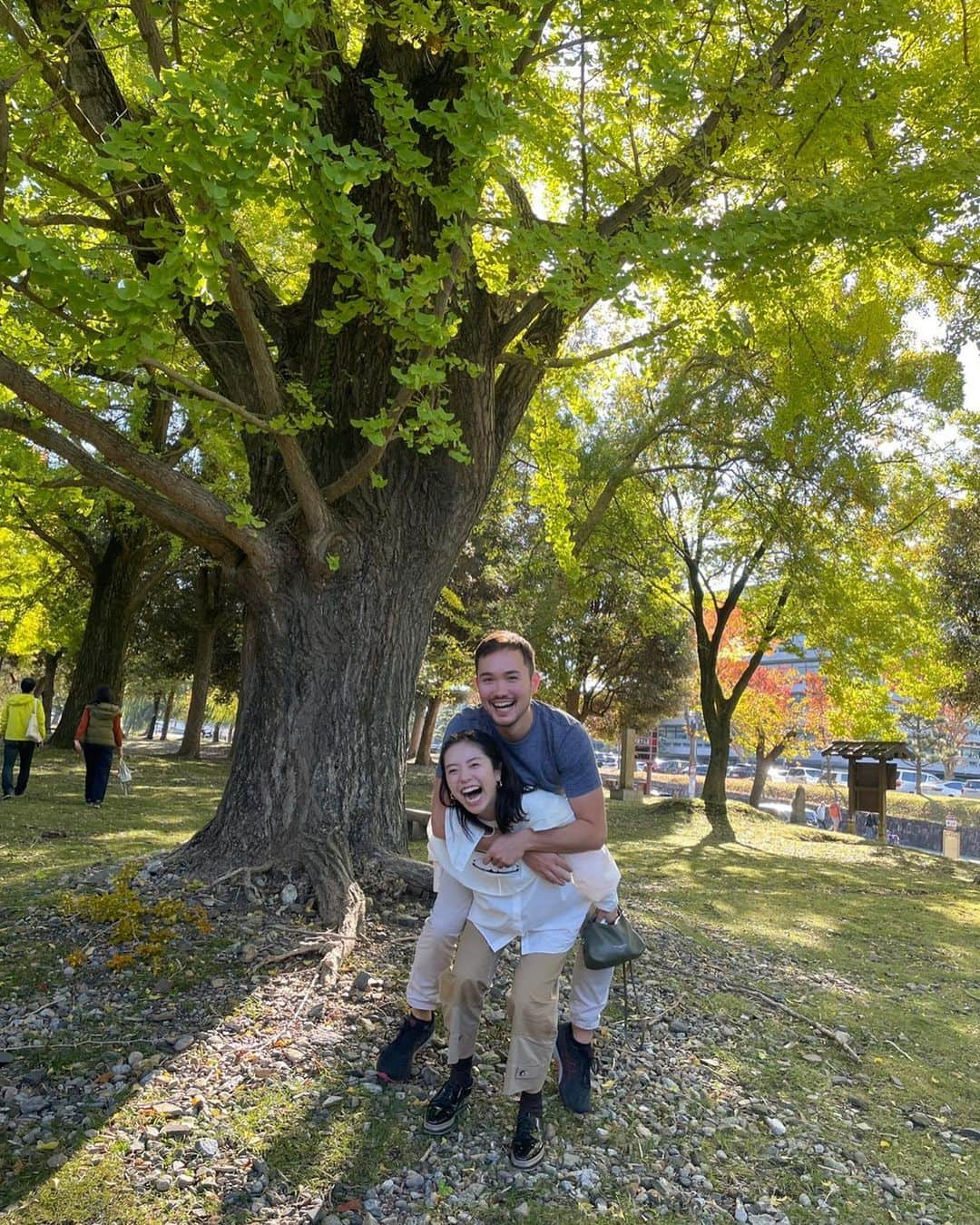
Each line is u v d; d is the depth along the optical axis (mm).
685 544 17672
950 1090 3854
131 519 15406
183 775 15391
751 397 13891
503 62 3297
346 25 4125
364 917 4270
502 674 2652
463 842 2668
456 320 3631
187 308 4879
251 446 5340
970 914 9078
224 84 2684
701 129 5469
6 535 17359
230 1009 3406
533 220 4676
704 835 15211
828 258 7703
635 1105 3119
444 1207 2414
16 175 3980
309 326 5340
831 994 5109
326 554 4766
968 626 17359
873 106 5227
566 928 2686
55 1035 3186
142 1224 2244
